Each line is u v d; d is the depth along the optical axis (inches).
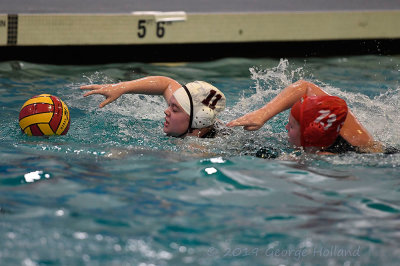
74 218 285.9
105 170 363.9
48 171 354.9
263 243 268.4
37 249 253.9
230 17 836.6
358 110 543.5
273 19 850.1
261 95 625.9
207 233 276.4
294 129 415.2
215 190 335.0
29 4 862.5
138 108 553.0
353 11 874.1
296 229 284.5
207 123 438.9
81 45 799.1
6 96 583.2
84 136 448.1
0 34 755.4
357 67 791.7
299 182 354.6
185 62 826.8
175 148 422.9
